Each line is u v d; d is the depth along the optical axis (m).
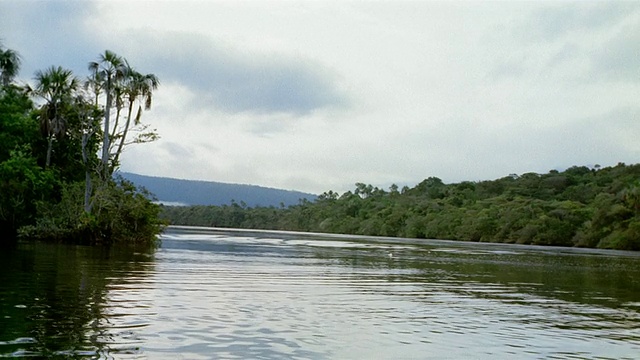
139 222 48.44
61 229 45.00
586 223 118.00
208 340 11.09
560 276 32.22
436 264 39.25
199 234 97.62
